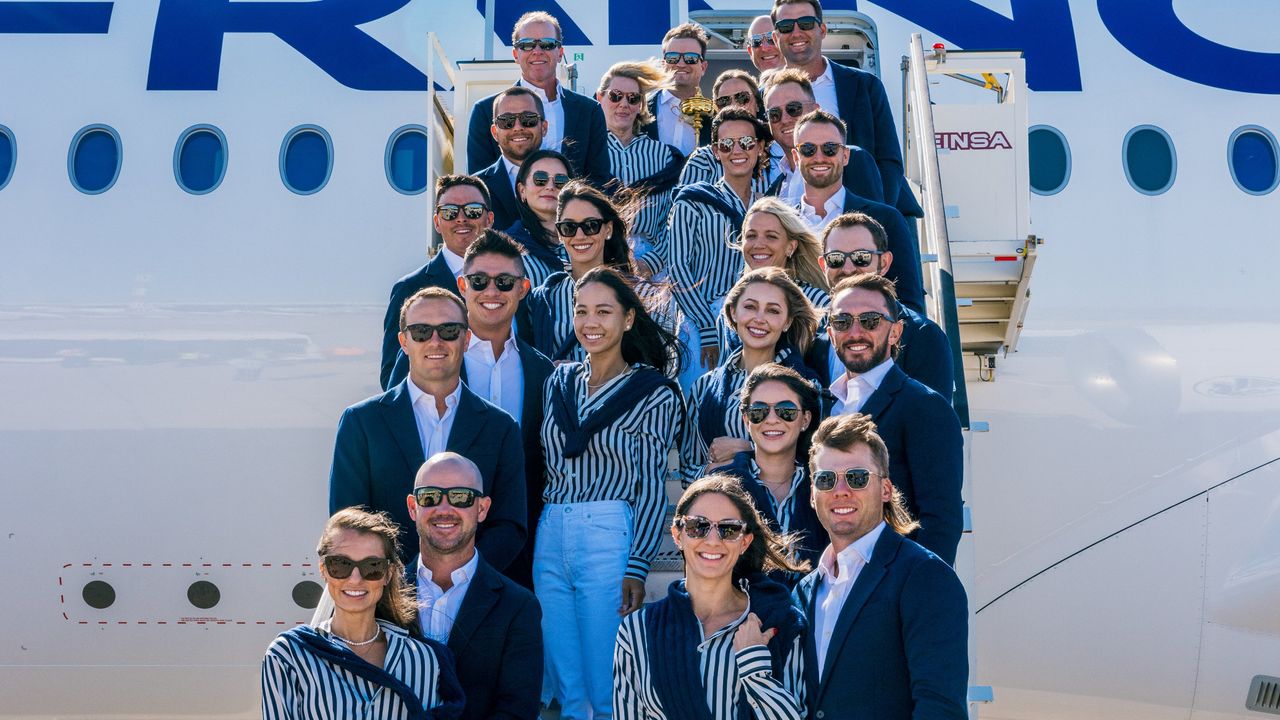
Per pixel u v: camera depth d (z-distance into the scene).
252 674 9.04
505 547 4.72
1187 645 8.67
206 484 9.05
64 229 9.30
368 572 4.03
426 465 4.42
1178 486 8.73
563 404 5.05
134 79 9.52
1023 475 8.77
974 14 9.45
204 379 9.12
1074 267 8.97
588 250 5.66
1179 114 9.25
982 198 8.76
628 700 4.06
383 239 9.20
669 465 6.00
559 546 4.92
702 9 9.55
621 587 4.85
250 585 9.01
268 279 9.19
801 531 4.62
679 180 7.28
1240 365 8.82
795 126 5.85
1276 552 8.53
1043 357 8.86
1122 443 8.78
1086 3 9.57
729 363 5.17
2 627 9.11
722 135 6.07
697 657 3.96
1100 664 8.72
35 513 9.10
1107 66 9.38
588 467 4.96
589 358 5.13
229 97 9.46
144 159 9.36
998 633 8.72
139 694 9.16
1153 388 8.80
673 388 5.08
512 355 5.32
